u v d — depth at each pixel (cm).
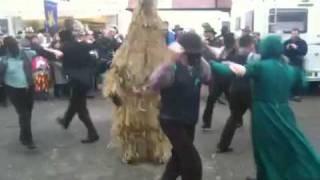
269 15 1102
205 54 539
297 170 410
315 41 1091
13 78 613
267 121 420
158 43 536
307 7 1095
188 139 405
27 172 547
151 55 535
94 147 646
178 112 402
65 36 653
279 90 424
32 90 627
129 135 559
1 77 616
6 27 1741
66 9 2080
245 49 598
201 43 408
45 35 1268
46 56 657
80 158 597
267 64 425
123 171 543
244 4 1223
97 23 2103
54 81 1040
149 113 546
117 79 545
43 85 1013
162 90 406
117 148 634
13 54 612
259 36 1031
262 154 421
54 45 998
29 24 1938
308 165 411
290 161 414
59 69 1036
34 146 638
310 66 1077
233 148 633
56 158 599
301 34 1094
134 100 545
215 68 424
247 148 633
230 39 603
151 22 535
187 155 403
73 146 653
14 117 862
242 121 742
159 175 526
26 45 983
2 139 699
